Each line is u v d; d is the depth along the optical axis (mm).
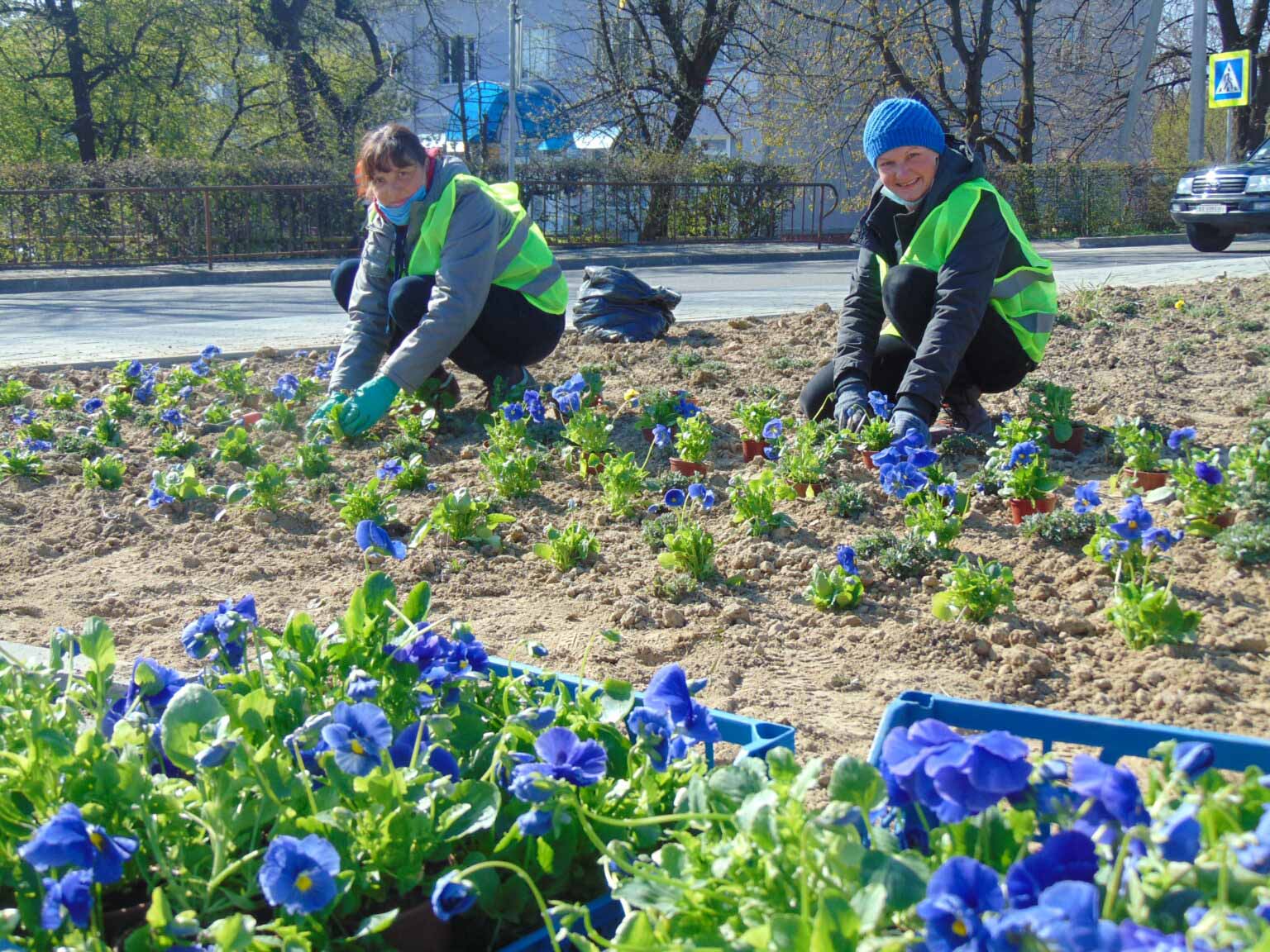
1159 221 29531
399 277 6457
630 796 2301
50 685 2447
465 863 2193
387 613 2572
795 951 1521
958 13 29031
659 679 2316
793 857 1683
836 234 28516
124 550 5023
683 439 5684
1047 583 4215
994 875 1484
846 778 1798
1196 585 4070
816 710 3412
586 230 25516
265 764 2131
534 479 5551
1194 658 3561
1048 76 36906
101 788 2059
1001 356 5848
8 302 15750
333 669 2529
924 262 5609
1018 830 1808
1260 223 20672
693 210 26062
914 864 1656
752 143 34969
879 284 6020
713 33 28234
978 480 5062
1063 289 11312
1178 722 3207
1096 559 4270
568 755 2143
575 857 2289
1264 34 33562
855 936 1544
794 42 29766
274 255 21875
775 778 1885
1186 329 8797
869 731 3277
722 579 4438
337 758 2062
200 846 2113
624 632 4020
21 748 2229
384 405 6094
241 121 35031
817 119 29812
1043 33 35406
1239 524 4285
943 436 5871
